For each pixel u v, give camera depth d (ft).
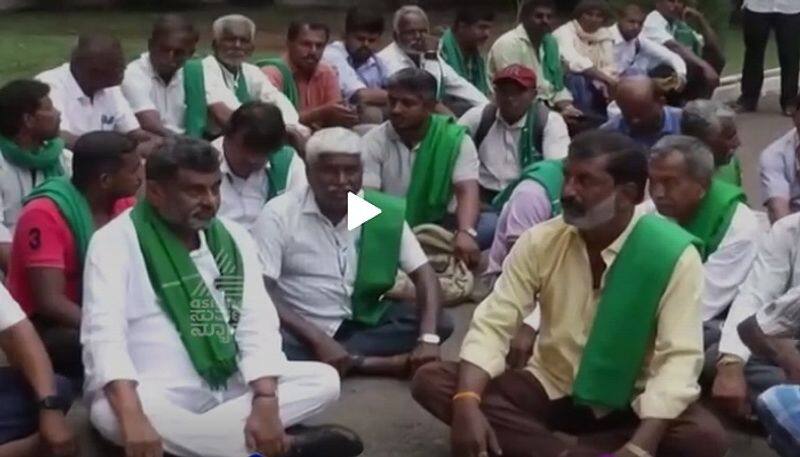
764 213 23.63
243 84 25.20
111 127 22.99
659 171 17.30
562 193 14.48
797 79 39.83
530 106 23.65
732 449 16.46
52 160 18.92
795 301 14.82
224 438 14.61
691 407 14.66
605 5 32.73
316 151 17.74
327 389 15.31
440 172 21.75
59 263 16.28
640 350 14.52
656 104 21.85
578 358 14.90
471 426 14.44
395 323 18.54
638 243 14.49
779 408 14.21
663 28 35.68
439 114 24.52
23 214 16.46
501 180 23.70
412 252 18.31
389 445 16.46
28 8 60.59
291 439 15.02
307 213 17.98
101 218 16.76
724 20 44.57
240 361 14.98
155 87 24.62
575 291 14.85
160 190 14.67
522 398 15.03
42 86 18.71
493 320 14.90
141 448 13.93
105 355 14.23
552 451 14.79
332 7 63.05
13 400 14.62
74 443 14.69
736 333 15.92
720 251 17.48
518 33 29.76
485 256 22.77
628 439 14.89
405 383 18.33
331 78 27.14
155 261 14.78
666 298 14.40
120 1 61.72
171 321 14.87
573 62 31.78
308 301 18.20
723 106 20.58
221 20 25.11
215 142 20.31
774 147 22.27
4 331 14.49
